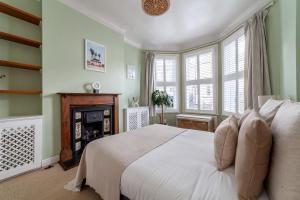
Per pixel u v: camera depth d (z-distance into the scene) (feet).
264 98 6.80
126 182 3.63
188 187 3.00
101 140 5.79
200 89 14.78
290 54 6.18
